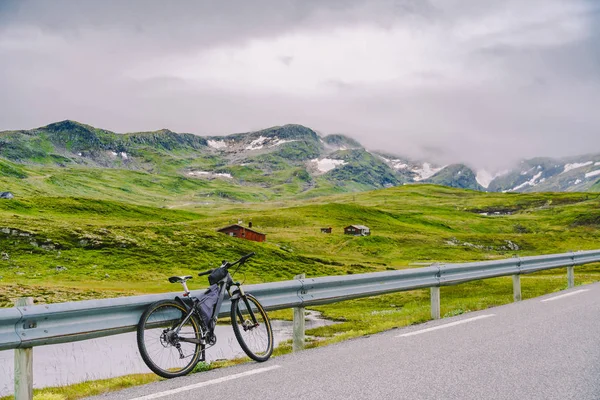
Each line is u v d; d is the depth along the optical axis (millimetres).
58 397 7414
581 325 11344
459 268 14906
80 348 22766
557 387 6691
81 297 56844
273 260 104125
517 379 7074
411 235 185125
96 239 97188
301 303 10391
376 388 6676
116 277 79625
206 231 115938
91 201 187250
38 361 19219
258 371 7887
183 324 8133
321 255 143625
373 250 158500
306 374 7543
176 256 95812
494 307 14984
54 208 168125
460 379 7086
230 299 8977
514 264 17984
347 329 23828
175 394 6672
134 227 110375
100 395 7027
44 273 78750
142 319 7703
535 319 12289
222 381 7305
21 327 6707
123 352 21219
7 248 88688
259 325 9305
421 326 11969
